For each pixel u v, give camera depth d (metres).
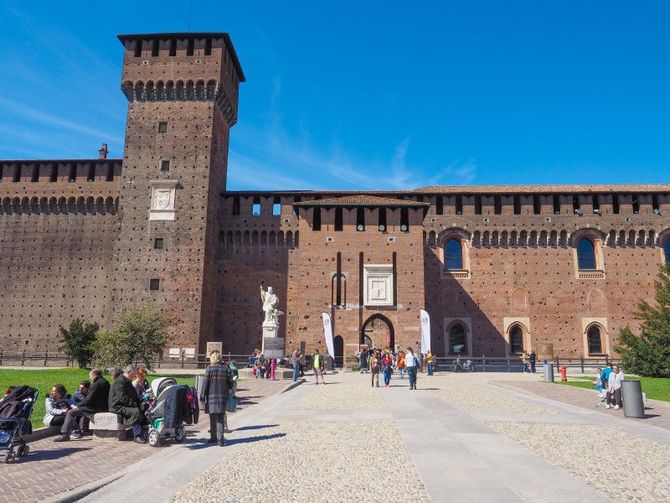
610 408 21.06
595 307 57.44
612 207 58.91
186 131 56.16
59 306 55.91
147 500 8.72
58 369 43.12
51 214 58.28
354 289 52.12
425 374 43.88
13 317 55.75
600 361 56.12
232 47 60.44
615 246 58.53
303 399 23.59
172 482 9.84
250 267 57.78
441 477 10.03
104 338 36.59
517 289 58.19
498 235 58.97
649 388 28.78
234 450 12.68
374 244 53.25
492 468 10.73
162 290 52.50
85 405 14.53
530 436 14.42
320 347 50.88
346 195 59.12
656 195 59.41
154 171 55.31
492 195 59.53
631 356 39.19
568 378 38.94
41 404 19.84
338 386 30.70
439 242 59.31
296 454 12.13
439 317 57.88
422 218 53.97
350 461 11.40
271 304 43.78
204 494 9.00
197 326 51.56
